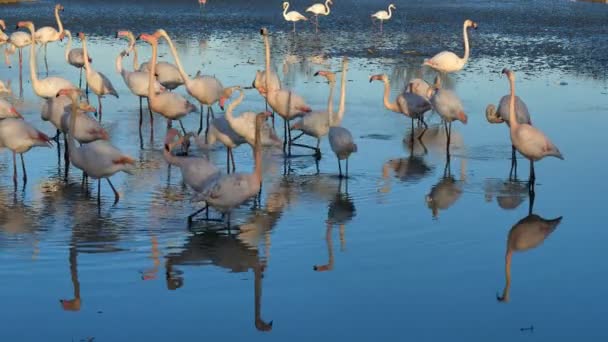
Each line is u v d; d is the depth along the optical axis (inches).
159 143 595.5
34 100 740.0
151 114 612.7
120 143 592.1
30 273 352.5
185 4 1788.9
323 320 312.7
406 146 592.4
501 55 1042.7
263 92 577.6
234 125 504.1
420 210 442.6
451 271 358.3
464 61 805.2
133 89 647.8
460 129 647.1
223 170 524.1
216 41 1182.9
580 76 880.9
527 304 326.6
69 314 315.9
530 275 354.3
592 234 404.2
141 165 532.7
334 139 498.9
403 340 297.6
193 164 431.8
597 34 1274.6
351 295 334.3
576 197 464.4
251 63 964.0
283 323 309.7
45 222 418.0
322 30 1364.4
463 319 314.0
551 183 493.0
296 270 358.9
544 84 830.5
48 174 512.4
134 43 772.0
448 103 552.1
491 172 521.0
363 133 630.5
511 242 393.4
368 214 435.5
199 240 395.5
